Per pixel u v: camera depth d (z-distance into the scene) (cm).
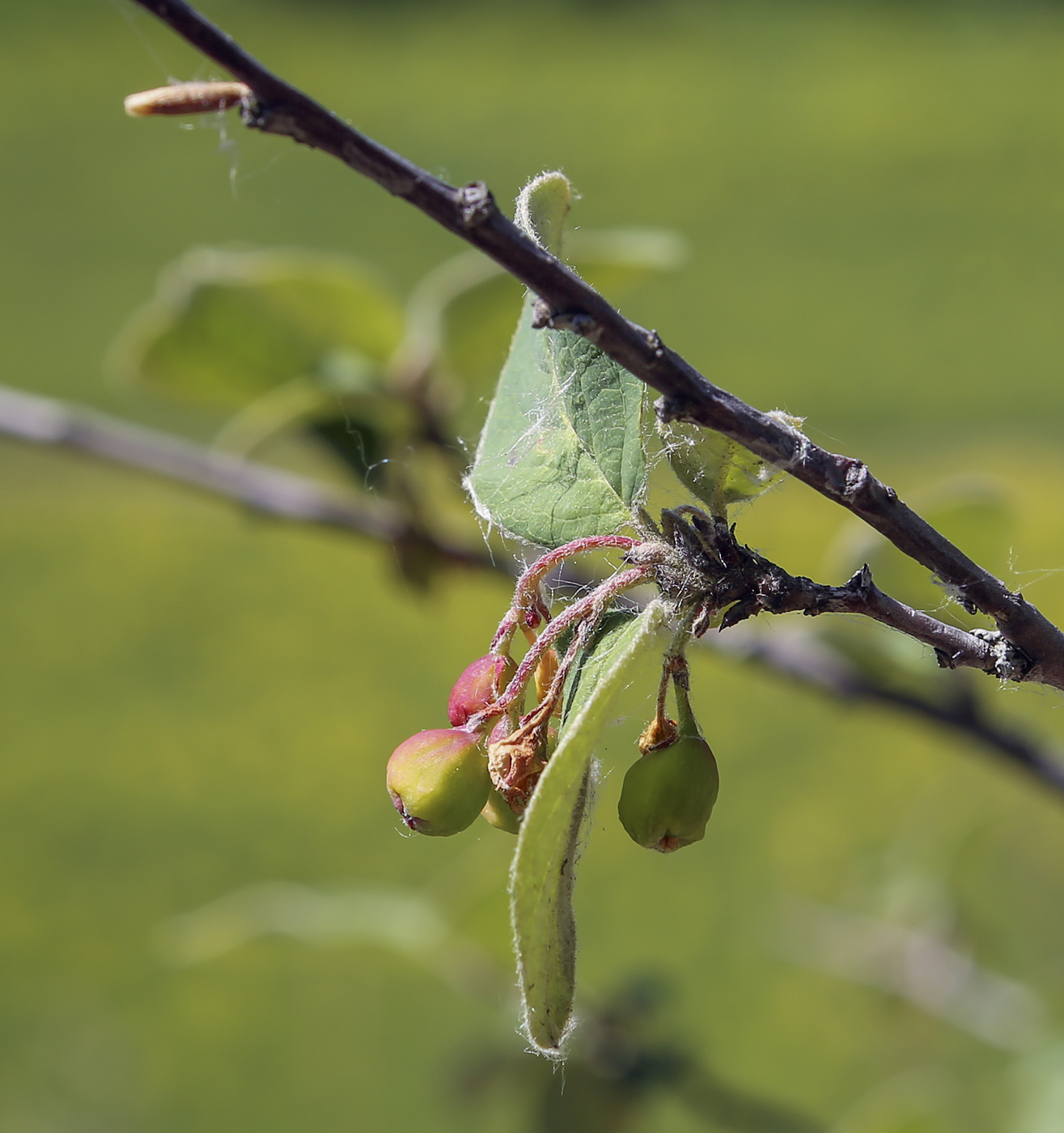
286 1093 88
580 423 39
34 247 201
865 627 51
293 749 111
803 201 217
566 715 38
